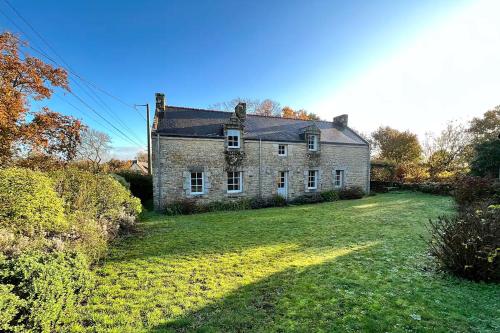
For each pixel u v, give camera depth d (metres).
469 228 4.45
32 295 2.71
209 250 6.29
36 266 2.98
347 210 12.30
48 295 2.90
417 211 11.36
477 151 16.36
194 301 3.79
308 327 3.10
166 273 4.86
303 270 4.91
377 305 3.57
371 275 4.61
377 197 17.64
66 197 6.53
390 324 3.12
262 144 15.47
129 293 4.05
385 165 22.03
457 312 3.35
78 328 3.12
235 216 11.44
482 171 15.44
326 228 8.49
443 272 4.63
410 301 3.66
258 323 3.21
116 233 7.40
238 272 4.88
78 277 3.68
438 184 17.75
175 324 3.22
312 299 3.79
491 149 15.14
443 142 26.75
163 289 4.19
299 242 6.89
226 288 4.21
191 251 6.21
